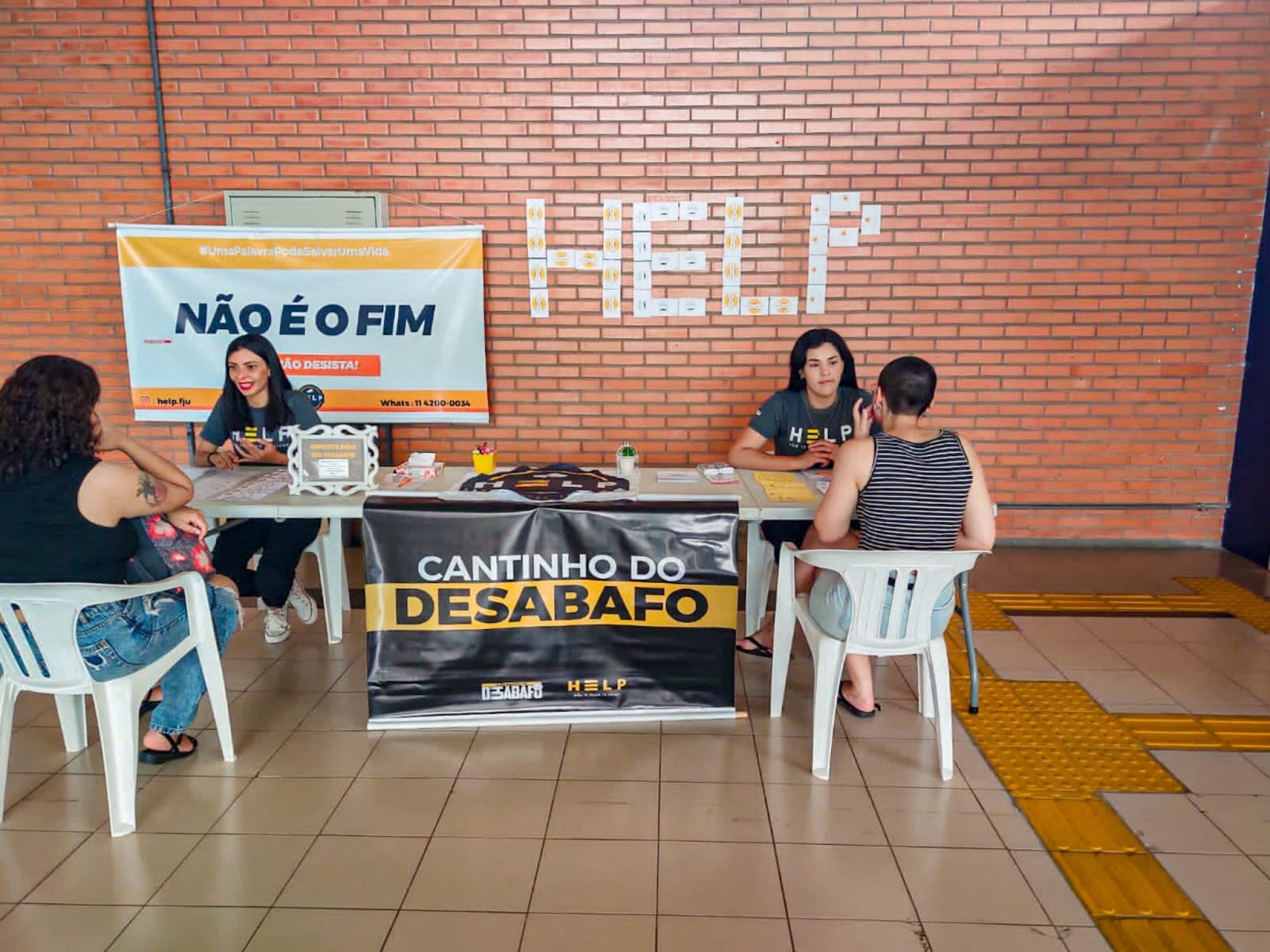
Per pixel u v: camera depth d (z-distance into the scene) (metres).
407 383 5.30
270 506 3.21
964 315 5.26
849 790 2.88
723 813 2.75
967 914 2.30
